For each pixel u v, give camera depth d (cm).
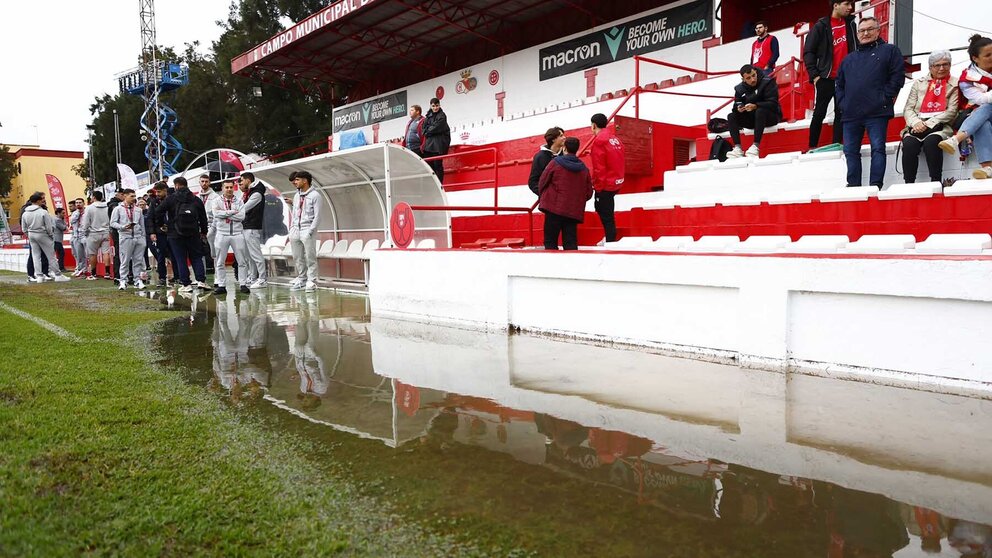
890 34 1129
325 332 727
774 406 409
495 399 444
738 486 291
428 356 590
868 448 333
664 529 252
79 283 1462
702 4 1430
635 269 589
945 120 643
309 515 267
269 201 1759
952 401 405
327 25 1922
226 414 411
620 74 1602
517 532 252
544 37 1867
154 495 281
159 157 3381
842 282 467
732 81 1145
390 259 837
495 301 716
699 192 876
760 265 506
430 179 1066
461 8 1791
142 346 646
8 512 259
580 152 1016
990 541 238
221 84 3406
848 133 680
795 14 1448
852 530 248
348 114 2545
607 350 593
